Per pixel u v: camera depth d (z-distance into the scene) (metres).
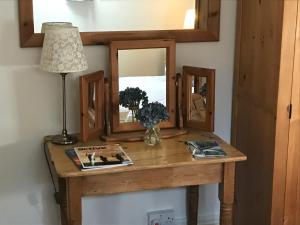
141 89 2.53
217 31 2.67
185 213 2.92
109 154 2.26
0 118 2.50
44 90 2.53
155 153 2.30
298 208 2.42
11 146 2.55
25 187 2.62
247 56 2.59
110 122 2.51
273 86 2.31
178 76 2.57
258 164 2.53
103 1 2.49
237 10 2.68
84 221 2.78
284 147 2.33
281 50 2.22
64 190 2.50
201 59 2.71
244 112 2.67
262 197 2.50
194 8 2.62
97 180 2.18
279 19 2.23
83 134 2.39
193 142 2.41
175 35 2.62
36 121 2.55
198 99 2.56
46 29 2.43
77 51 2.27
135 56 2.49
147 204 2.85
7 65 2.45
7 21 2.39
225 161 2.26
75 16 2.47
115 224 2.83
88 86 2.38
